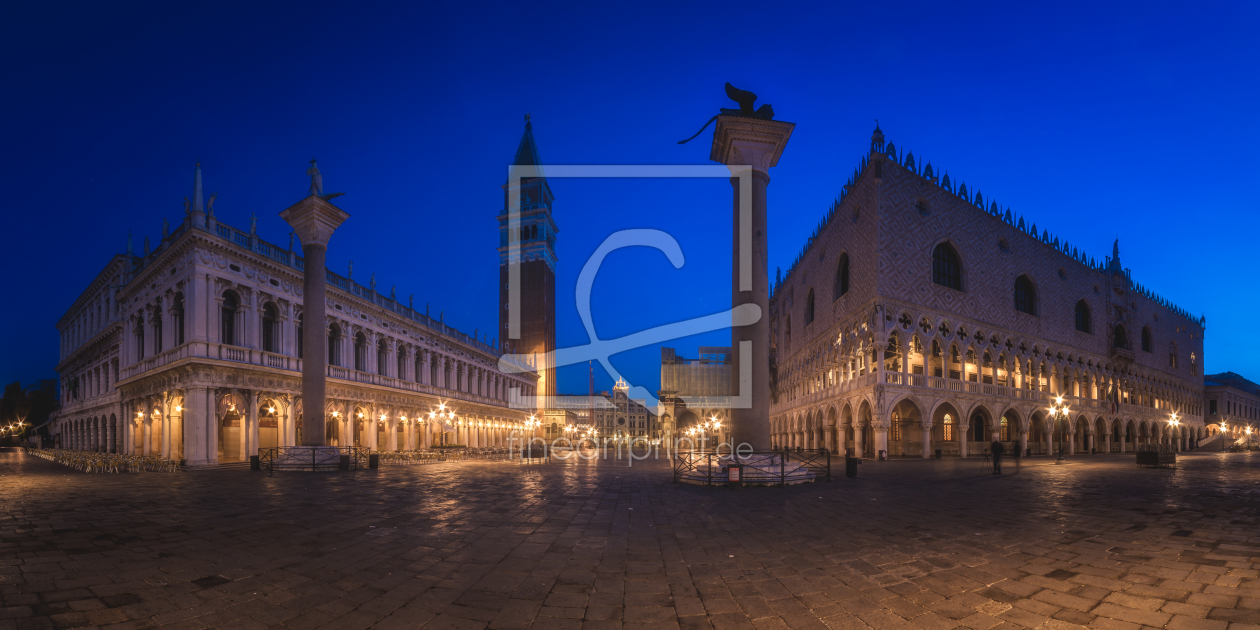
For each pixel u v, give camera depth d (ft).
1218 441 301.63
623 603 25.48
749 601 25.68
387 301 205.16
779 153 92.63
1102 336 230.07
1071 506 55.42
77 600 25.82
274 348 152.05
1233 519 46.83
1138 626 22.29
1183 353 290.15
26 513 52.16
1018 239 199.72
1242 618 23.00
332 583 28.58
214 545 37.47
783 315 279.90
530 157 419.95
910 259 165.78
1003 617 23.45
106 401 183.93
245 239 144.46
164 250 145.59
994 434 178.29
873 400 157.17
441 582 28.78
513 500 61.31
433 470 110.42
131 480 89.81
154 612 24.26
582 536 40.68
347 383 171.01
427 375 227.20
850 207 179.73
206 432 129.08
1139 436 250.37
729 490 72.43
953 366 184.55
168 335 140.05
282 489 73.77
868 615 23.75
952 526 44.34
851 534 41.22
